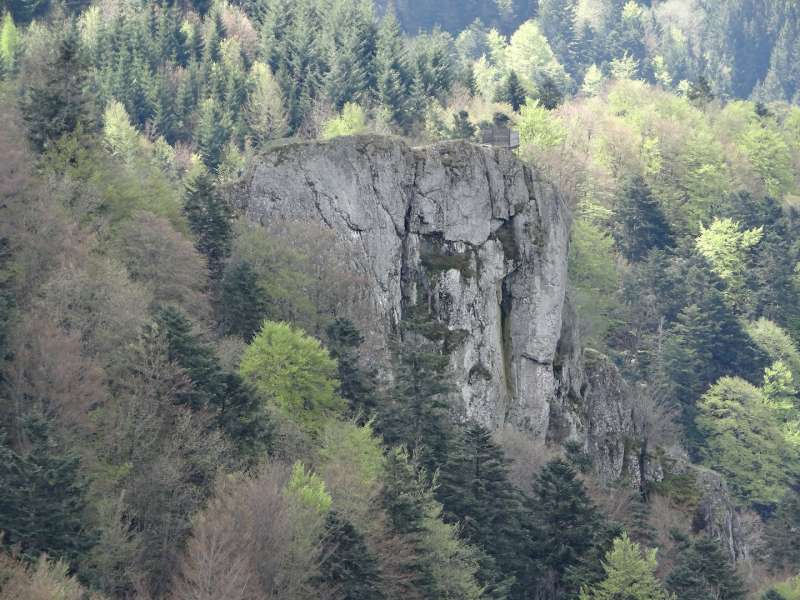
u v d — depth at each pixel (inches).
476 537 6481.3
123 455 5378.9
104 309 6166.3
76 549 4662.9
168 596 4849.9
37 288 6333.7
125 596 4881.9
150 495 5206.7
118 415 5511.8
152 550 5059.1
